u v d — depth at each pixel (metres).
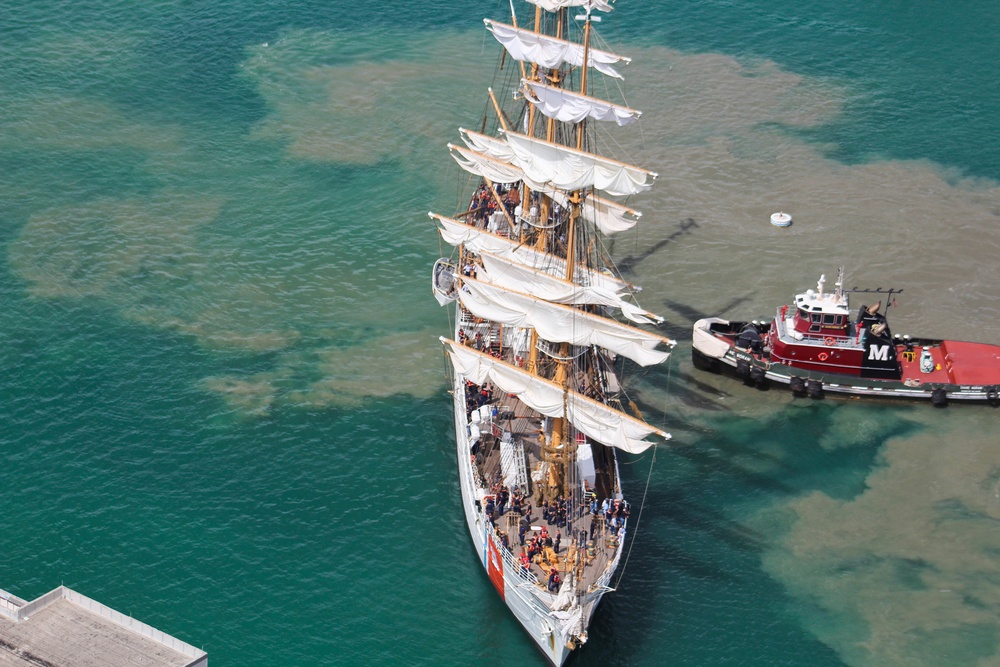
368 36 169.38
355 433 103.94
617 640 85.88
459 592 89.88
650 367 114.12
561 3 109.50
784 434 106.31
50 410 105.44
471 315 111.69
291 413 105.81
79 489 97.00
